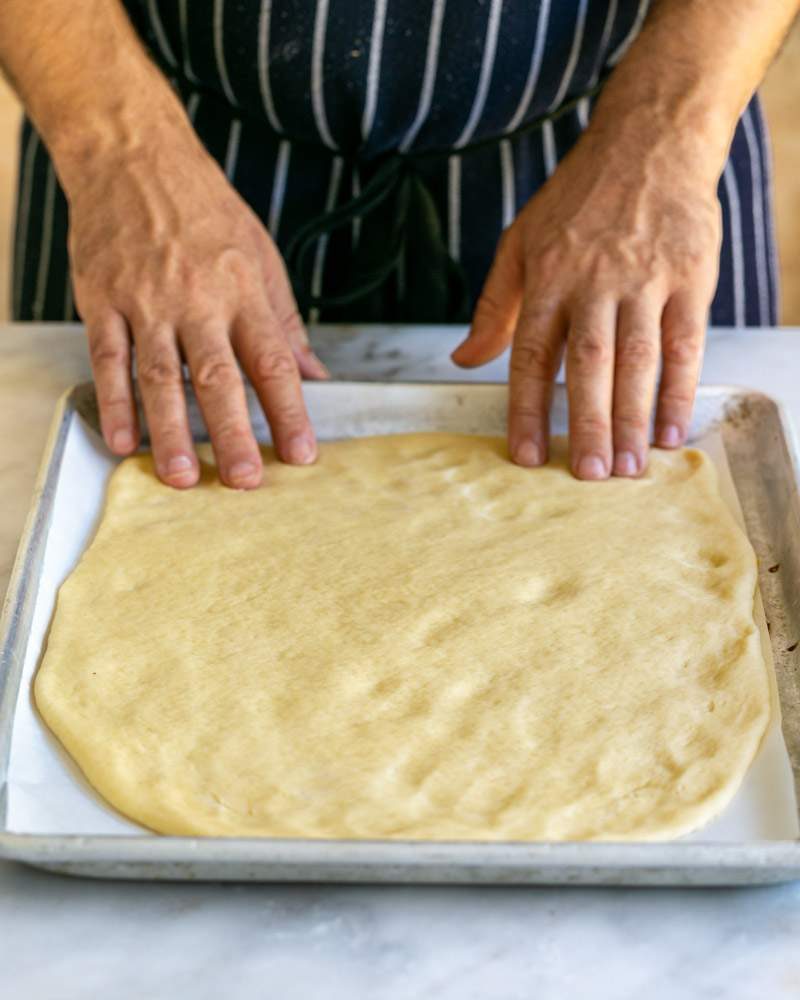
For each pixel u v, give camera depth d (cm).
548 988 60
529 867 58
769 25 99
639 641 75
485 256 116
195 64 107
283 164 112
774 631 79
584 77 108
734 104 97
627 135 94
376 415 97
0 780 64
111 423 89
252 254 93
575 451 89
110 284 91
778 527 85
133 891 64
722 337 110
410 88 104
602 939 62
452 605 78
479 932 62
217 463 89
